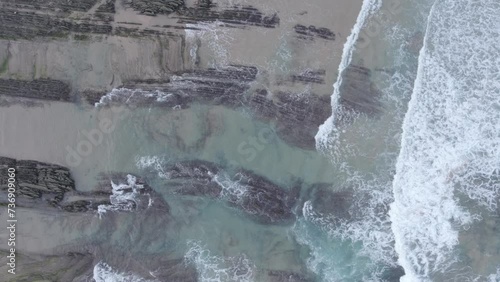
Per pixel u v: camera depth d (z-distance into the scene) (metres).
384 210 15.62
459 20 15.84
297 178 15.80
